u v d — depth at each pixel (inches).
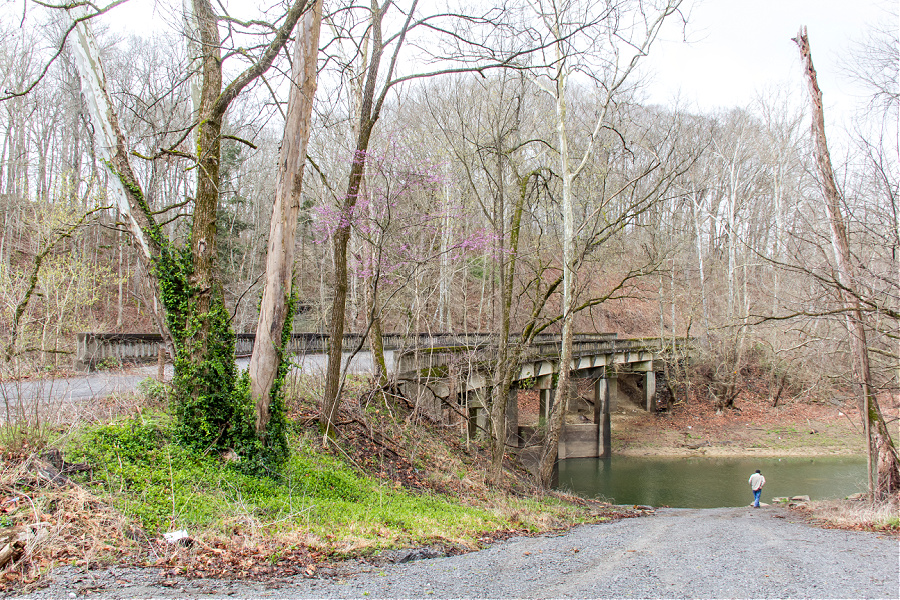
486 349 690.2
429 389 669.9
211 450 325.4
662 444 1153.4
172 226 799.1
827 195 499.8
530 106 721.6
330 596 183.5
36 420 275.3
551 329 1358.3
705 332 1238.9
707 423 1242.6
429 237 625.3
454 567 236.5
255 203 1229.1
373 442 501.7
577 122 762.8
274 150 1291.8
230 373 342.0
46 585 171.3
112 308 1031.0
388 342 789.9
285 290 348.2
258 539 241.4
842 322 558.6
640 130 901.8
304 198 895.7
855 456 1056.8
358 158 430.9
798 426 1205.1
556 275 1311.5
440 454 562.3
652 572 242.4
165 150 343.3
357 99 535.8
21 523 204.1
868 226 510.6
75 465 266.7
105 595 167.6
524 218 783.1
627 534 375.6
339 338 455.5
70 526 212.5
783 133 1243.2
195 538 227.8
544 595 197.5
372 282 568.7
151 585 179.9
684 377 1422.2
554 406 644.1
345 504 330.3
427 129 686.5
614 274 1234.6
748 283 1283.2
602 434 1092.5
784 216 1149.1
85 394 388.2
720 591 210.5
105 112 320.5
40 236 625.6
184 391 327.6
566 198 609.3
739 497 800.9
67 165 1079.0
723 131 1380.4
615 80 589.6
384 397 558.9
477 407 765.3
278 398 353.4
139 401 375.2
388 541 267.6
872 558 290.5
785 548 321.7
